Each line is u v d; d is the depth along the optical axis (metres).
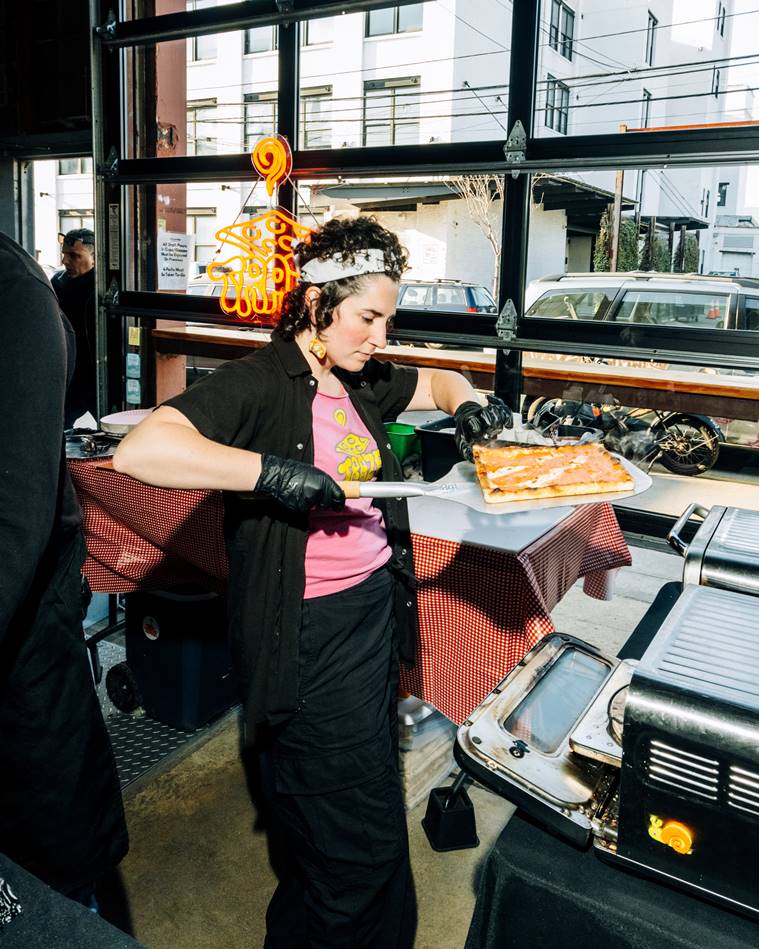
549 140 2.79
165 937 1.84
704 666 0.87
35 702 1.31
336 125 14.11
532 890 0.91
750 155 2.47
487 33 13.38
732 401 3.44
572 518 2.00
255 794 2.37
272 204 3.42
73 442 2.67
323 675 1.40
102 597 3.78
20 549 1.05
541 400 4.09
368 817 1.42
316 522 1.41
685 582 1.27
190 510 2.28
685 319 5.77
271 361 1.37
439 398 1.79
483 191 11.57
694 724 0.80
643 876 0.88
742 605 1.07
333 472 1.42
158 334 4.43
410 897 1.96
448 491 1.35
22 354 1.07
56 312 1.15
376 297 1.30
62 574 1.34
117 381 4.10
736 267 25.06
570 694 1.18
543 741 1.05
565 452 1.59
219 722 2.74
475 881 2.02
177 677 2.64
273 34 13.47
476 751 1.01
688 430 4.87
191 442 1.18
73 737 1.37
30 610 1.29
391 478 1.52
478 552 1.71
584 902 0.87
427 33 12.90
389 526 1.58
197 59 14.38
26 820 1.35
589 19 16.66
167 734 2.68
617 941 0.86
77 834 1.40
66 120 4.48
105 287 3.96
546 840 0.96
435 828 2.14
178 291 4.34
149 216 4.11
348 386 1.51
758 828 0.79
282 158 3.34
